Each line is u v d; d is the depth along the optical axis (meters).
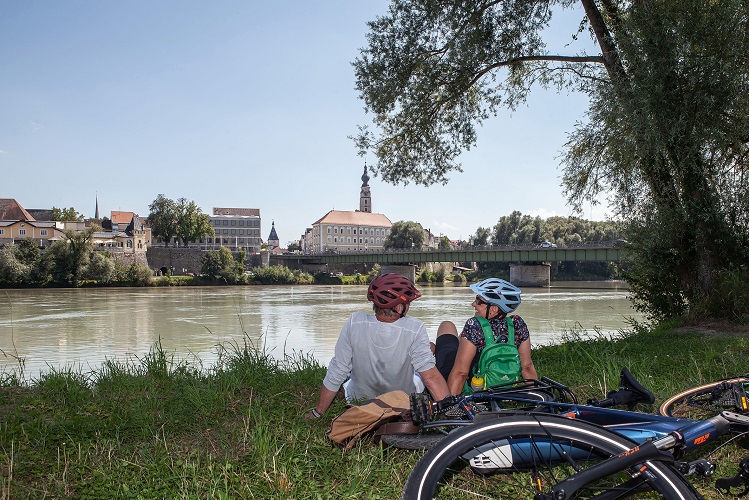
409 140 15.34
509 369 3.69
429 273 121.56
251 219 164.88
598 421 2.86
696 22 10.98
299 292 76.50
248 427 4.11
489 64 13.91
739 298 11.02
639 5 11.63
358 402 3.93
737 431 2.52
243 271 106.88
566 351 8.46
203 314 41.47
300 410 4.67
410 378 3.85
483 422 2.37
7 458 3.48
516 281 82.31
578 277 116.38
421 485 2.23
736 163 11.96
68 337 28.33
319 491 3.03
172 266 115.50
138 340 26.89
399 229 136.75
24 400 5.04
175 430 4.17
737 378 3.48
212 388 5.31
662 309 12.90
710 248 11.80
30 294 69.06
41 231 103.88
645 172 12.08
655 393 4.96
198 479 3.16
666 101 10.88
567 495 2.11
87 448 3.69
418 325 3.77
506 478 2.97
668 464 2.18
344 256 98.12
